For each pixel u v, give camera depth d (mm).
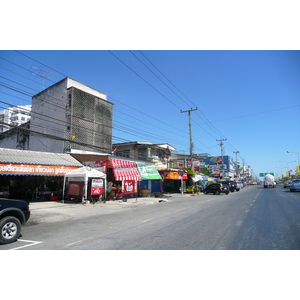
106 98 28188
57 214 13227
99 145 25484
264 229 8719
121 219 11820
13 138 29875
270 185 57594
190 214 13180
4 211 7242
